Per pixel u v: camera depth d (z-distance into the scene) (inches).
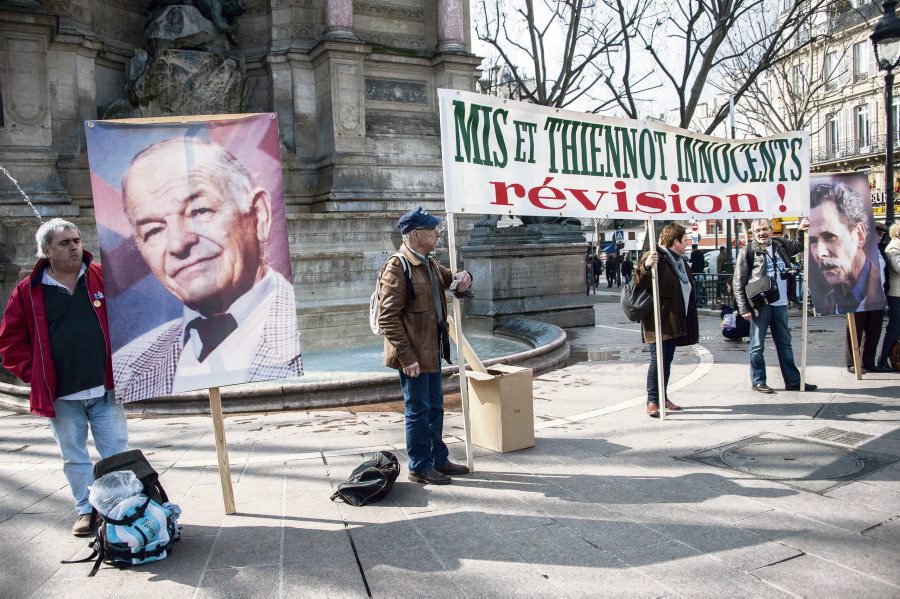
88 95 588.7
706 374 326.6
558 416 255.1
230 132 164.6
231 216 163.6
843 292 295.1
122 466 145.7
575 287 592.4
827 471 179.8
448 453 200.8
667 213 250.2
